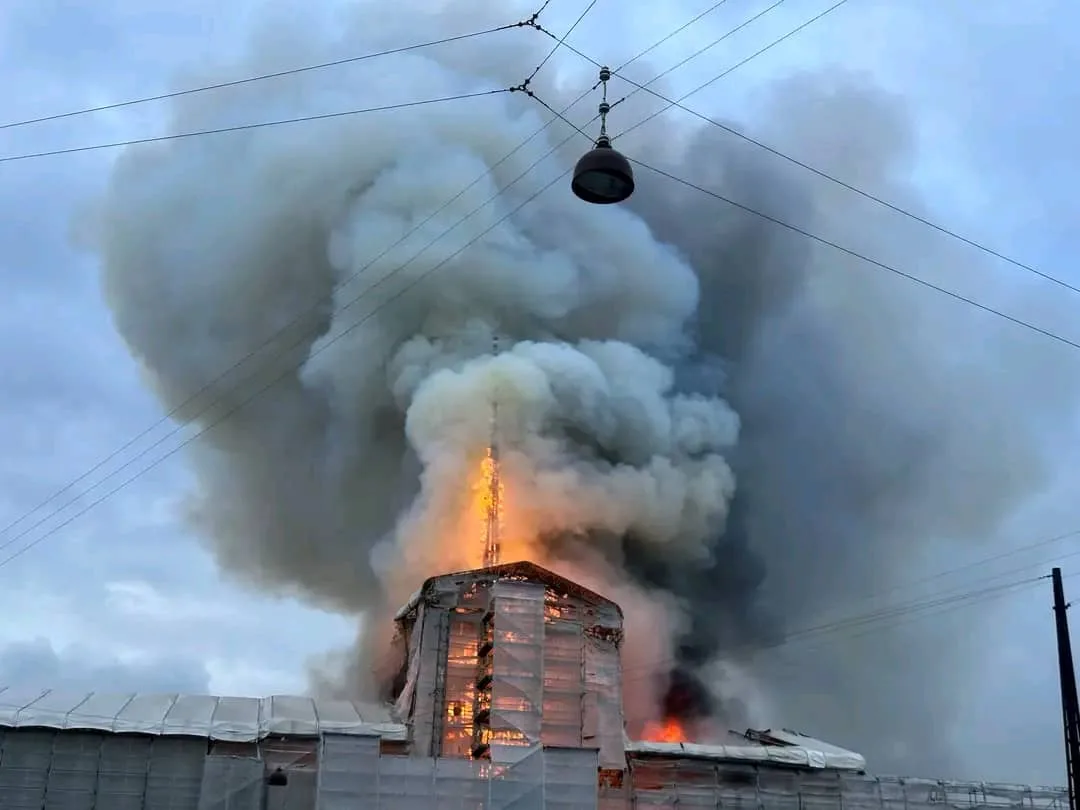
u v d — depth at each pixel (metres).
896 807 62.00
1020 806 63.56
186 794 51.25
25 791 49.50
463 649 60.69
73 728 50.81
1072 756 47.62
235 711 55.81
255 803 50.41
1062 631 49.16
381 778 48.81
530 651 57.84
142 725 52.09
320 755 48.62
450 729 58.72
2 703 51.66
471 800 49.38
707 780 60.16
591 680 61.00
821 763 62.00
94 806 49.97
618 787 58.94
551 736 58.28
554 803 50.00
